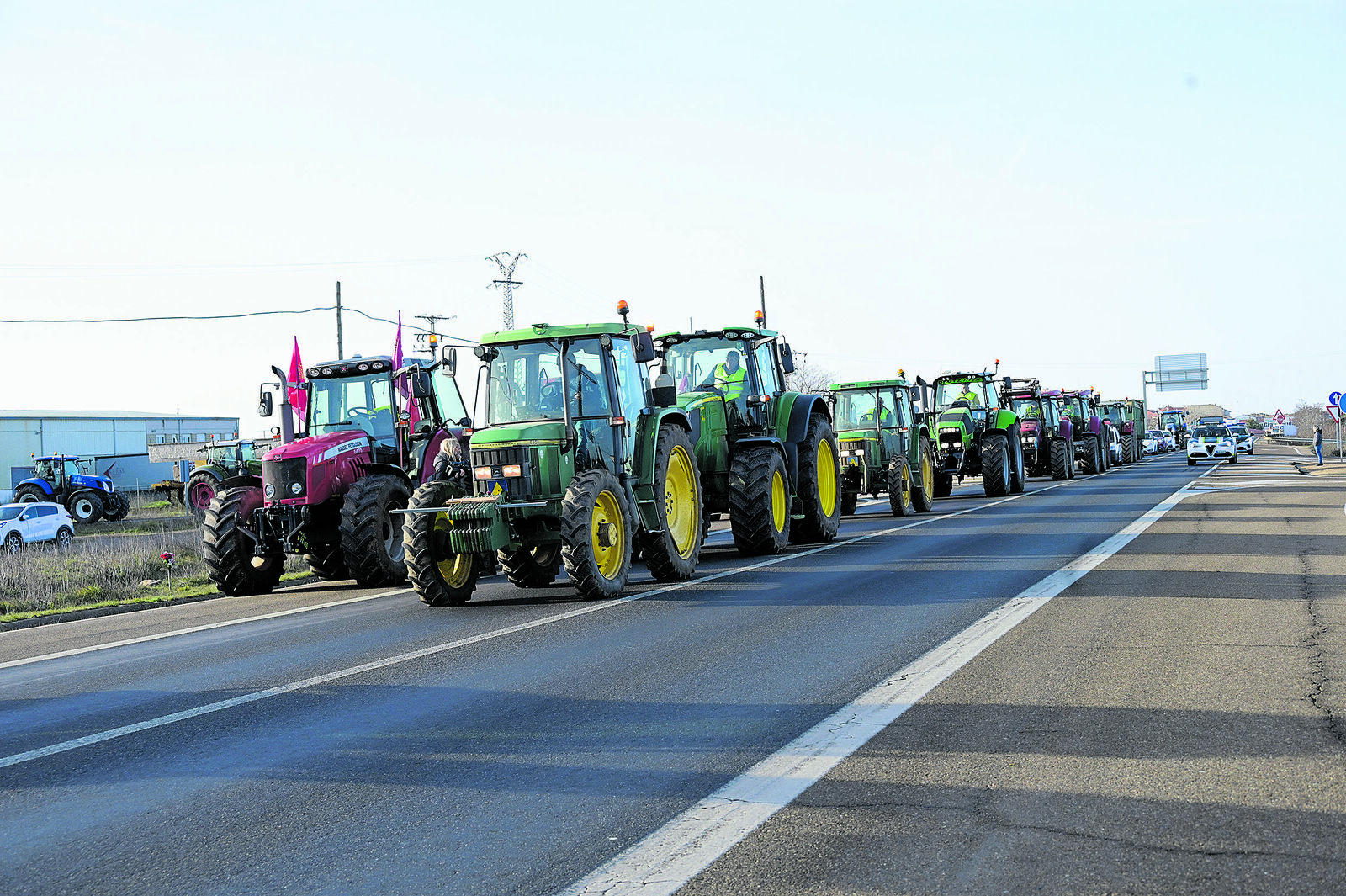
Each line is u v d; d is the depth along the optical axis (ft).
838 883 14.07
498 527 41.93
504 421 45.47
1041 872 14.12
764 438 57.06
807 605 38.17
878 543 60.34
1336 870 13.88
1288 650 27.32
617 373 45.91
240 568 55.67
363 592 52.60
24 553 87.40
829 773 18.75
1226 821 15.69
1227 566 43.91
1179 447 340.18
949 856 14.82
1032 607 35.45
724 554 59.47
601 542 43.27
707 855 15.24
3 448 238.68
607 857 15.38
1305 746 19.16
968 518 75.31
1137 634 30.22
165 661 34.04
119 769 21.20
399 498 55.88
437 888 14.58
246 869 15.58
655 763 19.90
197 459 167.63
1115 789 17.26
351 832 16.94
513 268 183.21
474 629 36.55
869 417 82.89
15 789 20.08
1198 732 20.33
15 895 14.96
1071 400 151.12
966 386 108.99
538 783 19.02
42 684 31.17
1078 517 70.90
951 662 27.35
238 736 23.38
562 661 29.96
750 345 60.13
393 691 27.22
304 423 59.77
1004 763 18.85
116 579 68.28
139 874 15.58
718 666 28.27
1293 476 115.85
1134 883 13.70
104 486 162.50
